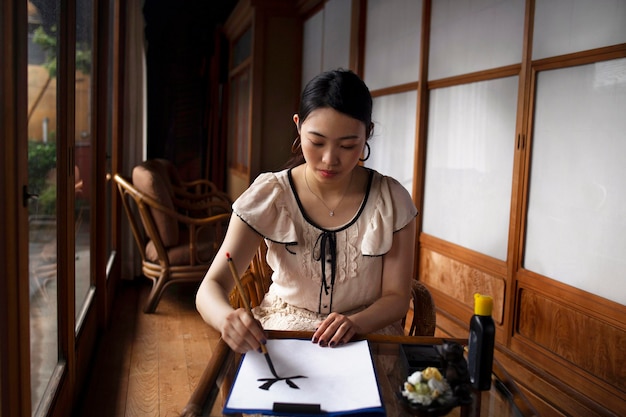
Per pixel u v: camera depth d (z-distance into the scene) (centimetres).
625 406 202
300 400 90
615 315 206
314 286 133
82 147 262
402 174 388
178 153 736
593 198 219
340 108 112
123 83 413
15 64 125
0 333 121
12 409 124
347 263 131
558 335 239
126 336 309
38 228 159
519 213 262
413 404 90
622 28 203
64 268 196
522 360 257
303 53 607
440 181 339
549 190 245
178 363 273
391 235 130
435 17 341
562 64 233
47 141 172
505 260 276
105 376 256
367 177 136
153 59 715
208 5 723
